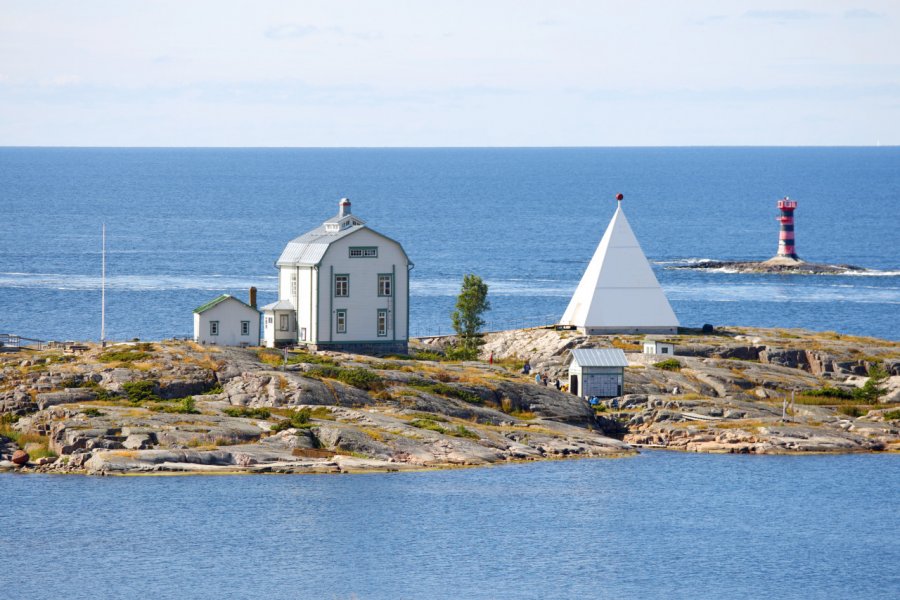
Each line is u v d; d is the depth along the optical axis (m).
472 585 190.25
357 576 192.25
